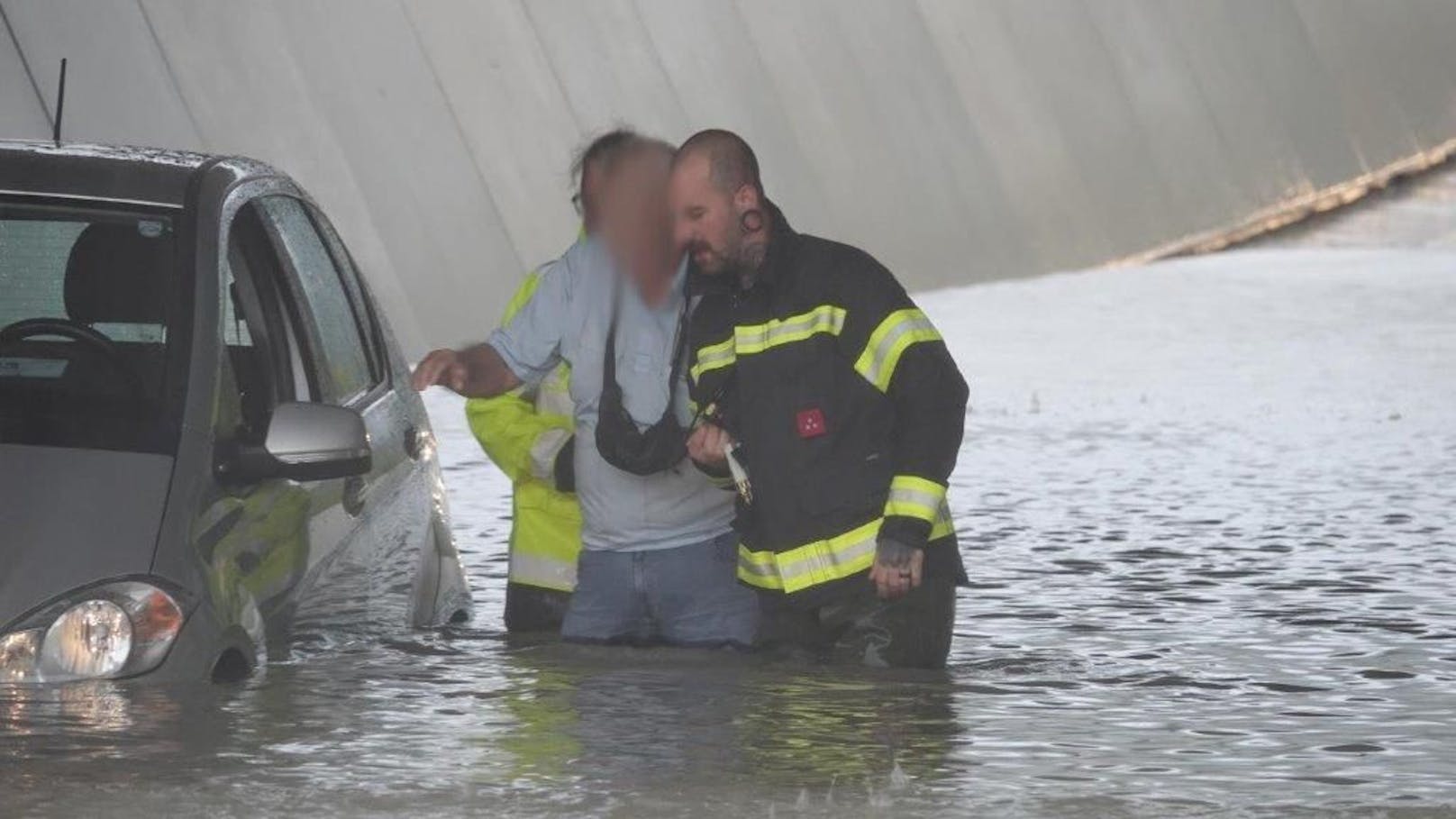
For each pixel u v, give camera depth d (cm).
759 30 7544
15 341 1669
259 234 1864
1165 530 2994
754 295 1775
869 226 7675
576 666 1811
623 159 1828
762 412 1773
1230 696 1802
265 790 1358
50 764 1394
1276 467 3784
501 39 6806
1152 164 8538
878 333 1756
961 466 3794
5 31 5581
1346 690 1844
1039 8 8362
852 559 1784
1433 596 2419
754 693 1706
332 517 1811
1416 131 9306
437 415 4662
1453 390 5309
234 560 1617
